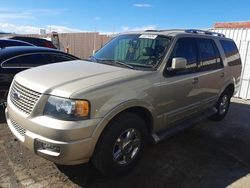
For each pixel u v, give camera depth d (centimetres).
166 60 422
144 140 396
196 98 503
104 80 346
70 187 347
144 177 379
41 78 354
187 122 504
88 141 318
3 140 464
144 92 378
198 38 516
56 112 311
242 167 426
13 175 364
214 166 423
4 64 570
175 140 516
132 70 394
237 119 678
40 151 318
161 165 415
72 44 1898
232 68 630
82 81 338
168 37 454
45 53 638
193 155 456
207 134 560
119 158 366
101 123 325
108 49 492
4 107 577
